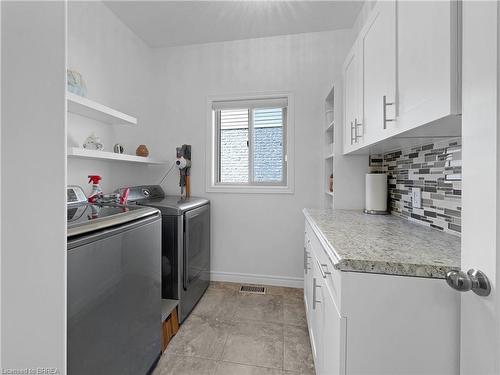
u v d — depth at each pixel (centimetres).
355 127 153
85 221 99
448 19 66
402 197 163
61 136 43
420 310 73
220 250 267
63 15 43
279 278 256
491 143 52
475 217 57
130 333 119
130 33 239
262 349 161
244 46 258
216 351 160
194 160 269
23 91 36
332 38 241
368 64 131
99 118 193
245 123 271
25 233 37
